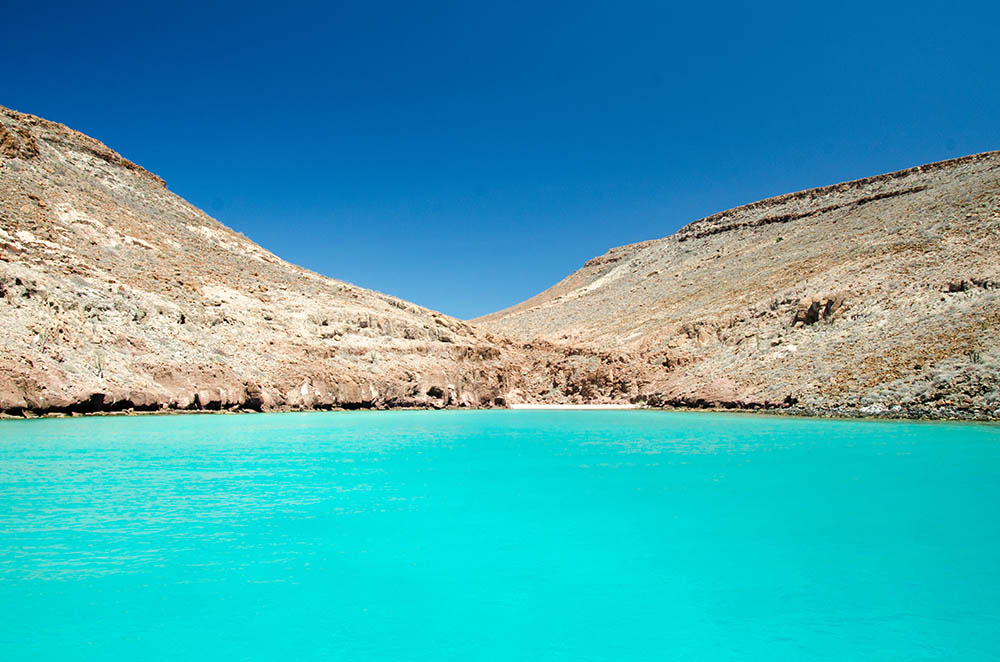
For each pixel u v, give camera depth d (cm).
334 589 863
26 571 914
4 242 3950
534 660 676
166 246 5803
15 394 2909
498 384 6038
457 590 860
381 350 5409
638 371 5662
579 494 1425
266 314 5084
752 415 3847
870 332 4084
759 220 10481
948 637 723
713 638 725
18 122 6475
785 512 1242
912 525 1144
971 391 3005
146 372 3606
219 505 1312
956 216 5612
